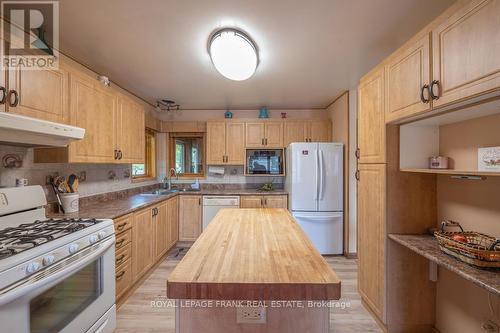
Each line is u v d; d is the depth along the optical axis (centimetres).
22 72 151
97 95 224
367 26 184
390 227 184
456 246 128
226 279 87
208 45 212
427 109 137
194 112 448
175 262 334
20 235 138
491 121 141
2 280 102
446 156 175
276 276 90
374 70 198
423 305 185
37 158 194
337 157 357
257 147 414
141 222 263
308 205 357
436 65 131
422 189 184
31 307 118
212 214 389
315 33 194
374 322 204
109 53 226
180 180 449
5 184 175
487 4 103
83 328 148
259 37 199
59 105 179
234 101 396
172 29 188
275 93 353
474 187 152
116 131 256
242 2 158
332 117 406
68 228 152
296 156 359
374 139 198
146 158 416
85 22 178
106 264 171
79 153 201
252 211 219
